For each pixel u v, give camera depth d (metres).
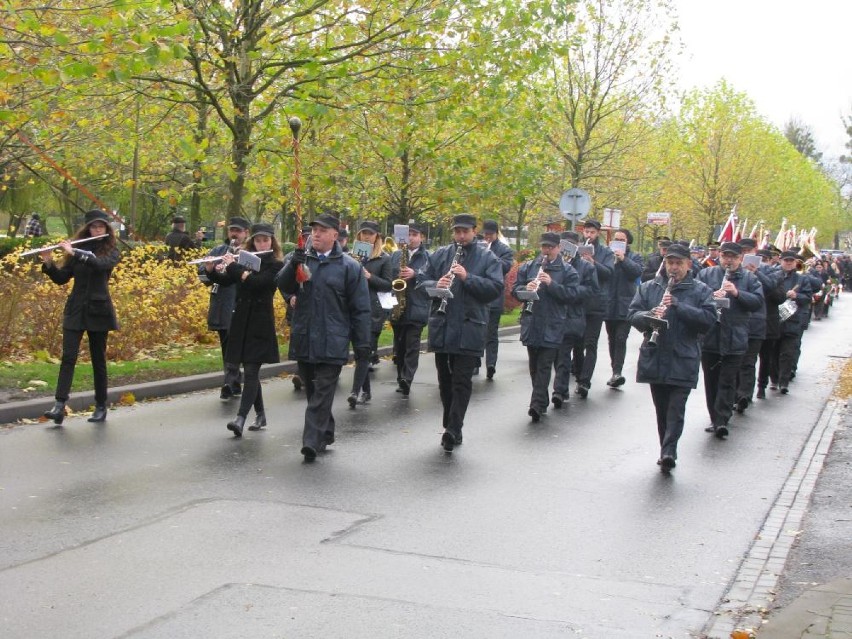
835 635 5.25
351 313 9.30
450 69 17.28
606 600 5.85
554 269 11.68
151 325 15.23
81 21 11.78
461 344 9.69
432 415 11.80
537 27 17.80
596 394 14.28
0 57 12.20
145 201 34.16
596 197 32.69
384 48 17.20
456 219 9.84
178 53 11.98
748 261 11.43
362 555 6.46
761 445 10.92
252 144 17.28
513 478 8.80
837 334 27.92
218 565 6.16
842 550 7.07
